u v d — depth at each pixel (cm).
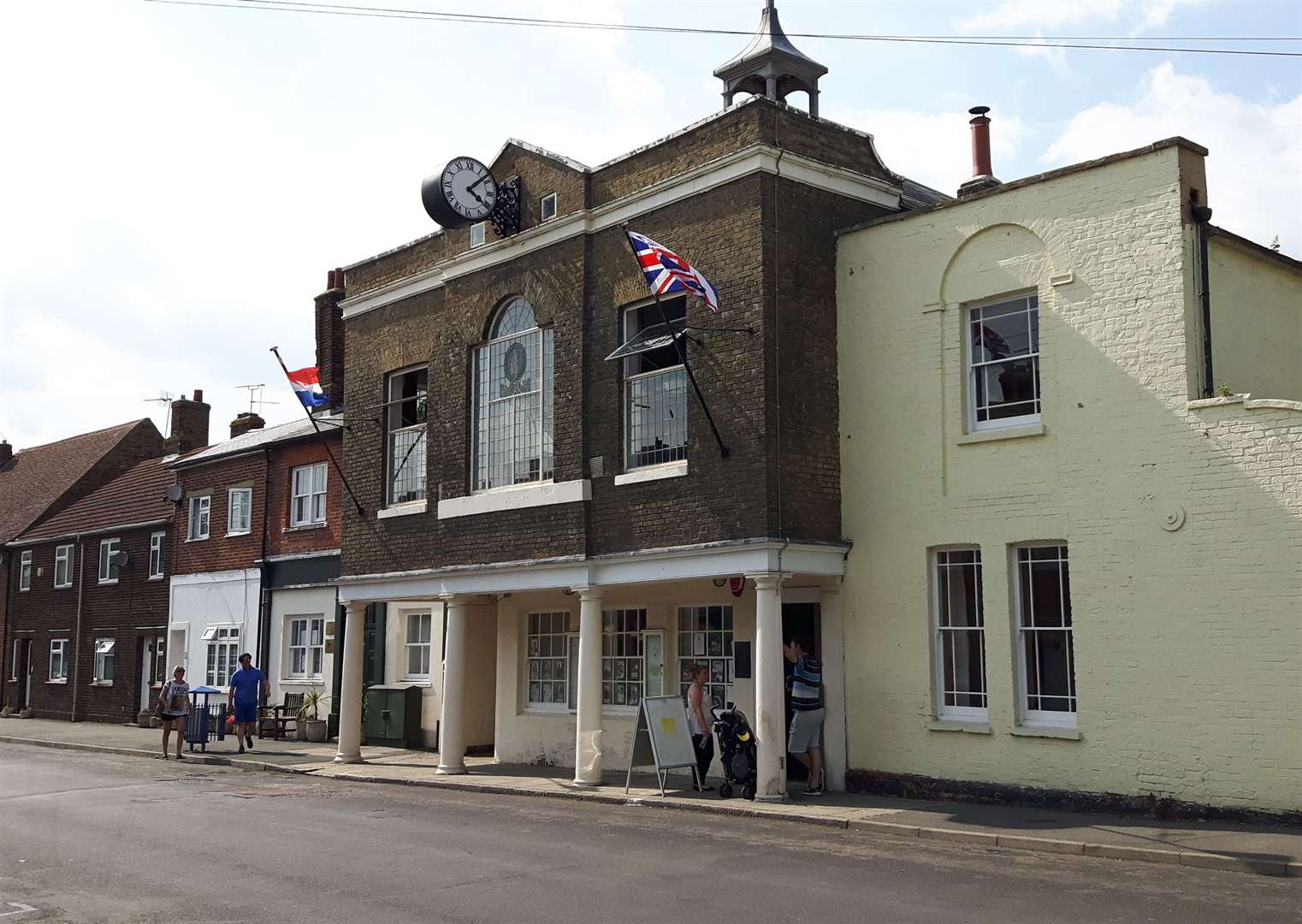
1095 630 1366
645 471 1667
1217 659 1268
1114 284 1394
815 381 1608
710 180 1631
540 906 912
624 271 1744
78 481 4059
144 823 1402
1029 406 1481
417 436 2128
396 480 2161
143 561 3397
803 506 1559
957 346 1537
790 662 1684
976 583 1505
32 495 4238
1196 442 1308
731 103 1967
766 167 1579
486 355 1984
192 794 1720
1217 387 1400
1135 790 1315
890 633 1552
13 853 1188
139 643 3384
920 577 1532
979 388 1533
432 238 2127
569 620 2056
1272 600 1237
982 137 1877
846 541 1598
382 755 2281
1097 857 1113
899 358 1584
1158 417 1341
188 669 3127
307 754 2295
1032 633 1446
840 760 1577
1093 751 1354
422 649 2461
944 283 1555
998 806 1412
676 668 1850
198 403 3809
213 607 3067
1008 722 1434
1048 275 1455
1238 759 1244
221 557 3062
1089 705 1362
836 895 937
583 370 1773
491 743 2330
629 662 1927
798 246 1614
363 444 2223
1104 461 1380
